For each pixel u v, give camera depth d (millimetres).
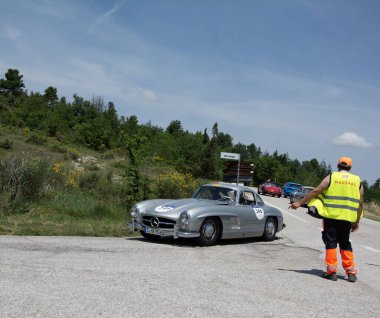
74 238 8750
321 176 114875
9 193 12672
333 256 6383
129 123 71938
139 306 4332
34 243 7629
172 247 8617
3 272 5324
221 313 4312
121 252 7395
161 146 45312
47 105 88875
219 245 9625
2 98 85875
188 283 5457
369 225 19391
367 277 6926
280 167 81812
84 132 61906
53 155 37750
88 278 5320
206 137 80062
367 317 4609
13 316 3793
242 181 38562
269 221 11094
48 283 4957
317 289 5684
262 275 6324
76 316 3906
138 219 9461
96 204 13305
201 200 10188
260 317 4281
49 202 12914
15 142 42625
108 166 30281
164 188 16953
